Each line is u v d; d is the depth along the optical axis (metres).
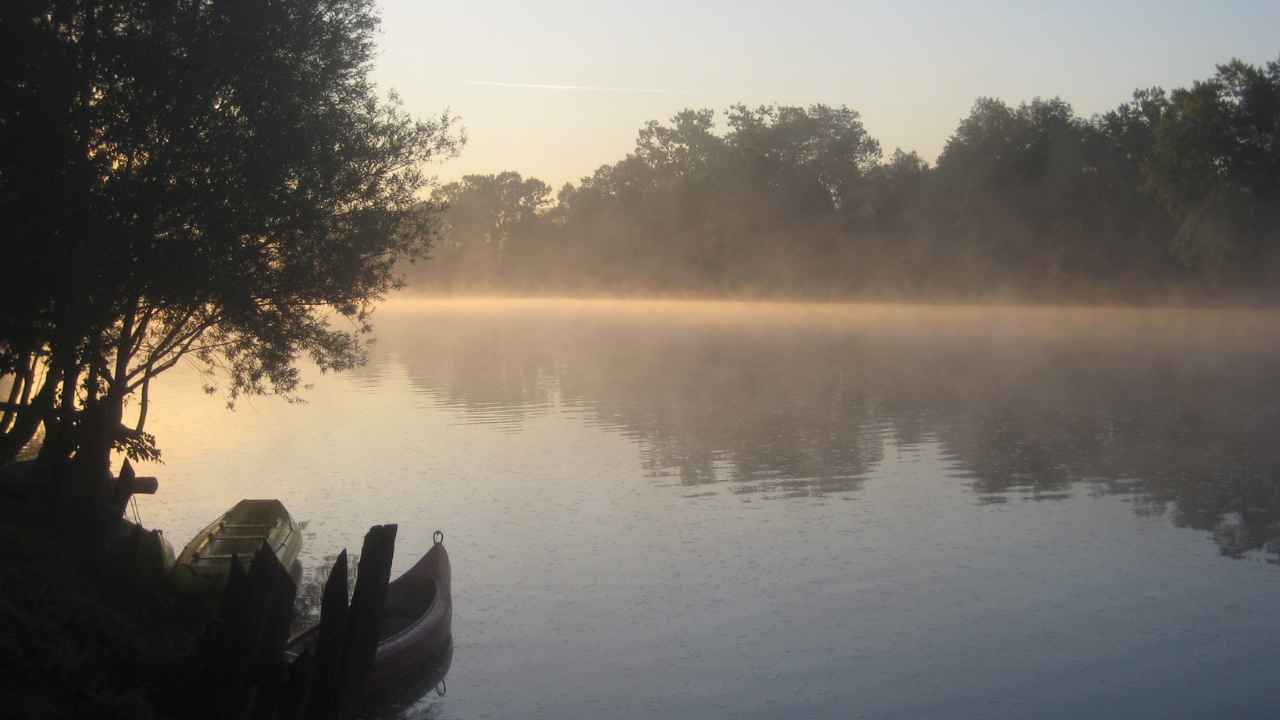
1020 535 16.77
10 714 7.84
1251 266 63.59
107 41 12.89
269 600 8.47
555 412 33.06
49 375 14.02
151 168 12.99
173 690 8.65
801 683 11.24
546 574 15.16
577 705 10.84
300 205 14.08
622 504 19.52
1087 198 79.44
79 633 9.69
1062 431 27.56
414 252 15.96
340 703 8.33
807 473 22.11
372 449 26.44
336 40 14.64
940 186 88.06
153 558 12.90
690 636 12.62
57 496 13.40
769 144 102.31
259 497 20.70
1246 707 10.49
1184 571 14.71
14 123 12.53
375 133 15.22
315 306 15.45
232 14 13.45
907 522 17.70
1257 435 26.44
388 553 8.77
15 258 12.30
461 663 11.94
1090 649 11.98
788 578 14.73
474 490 21.08
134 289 13.16
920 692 10.97
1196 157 61.91
